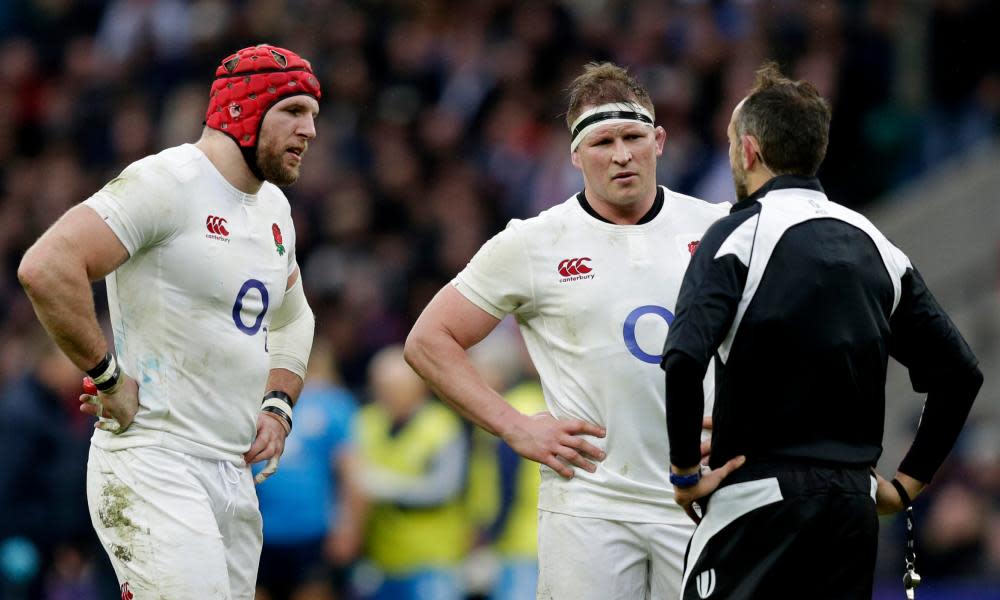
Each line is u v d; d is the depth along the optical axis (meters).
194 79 61.84
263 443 21.06
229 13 63.78
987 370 46.03
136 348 19.55
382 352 47.19
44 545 36.03
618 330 20.25
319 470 36.62
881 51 52.88
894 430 46.34
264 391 20.84
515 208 54.47
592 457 20.23
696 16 57.09
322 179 55.28
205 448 19.72
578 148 20.47
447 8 62.31
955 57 53.38
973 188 48.19
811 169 18.31
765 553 17.42
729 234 17.66
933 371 18.56
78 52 66.12
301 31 61.28
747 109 18.48
